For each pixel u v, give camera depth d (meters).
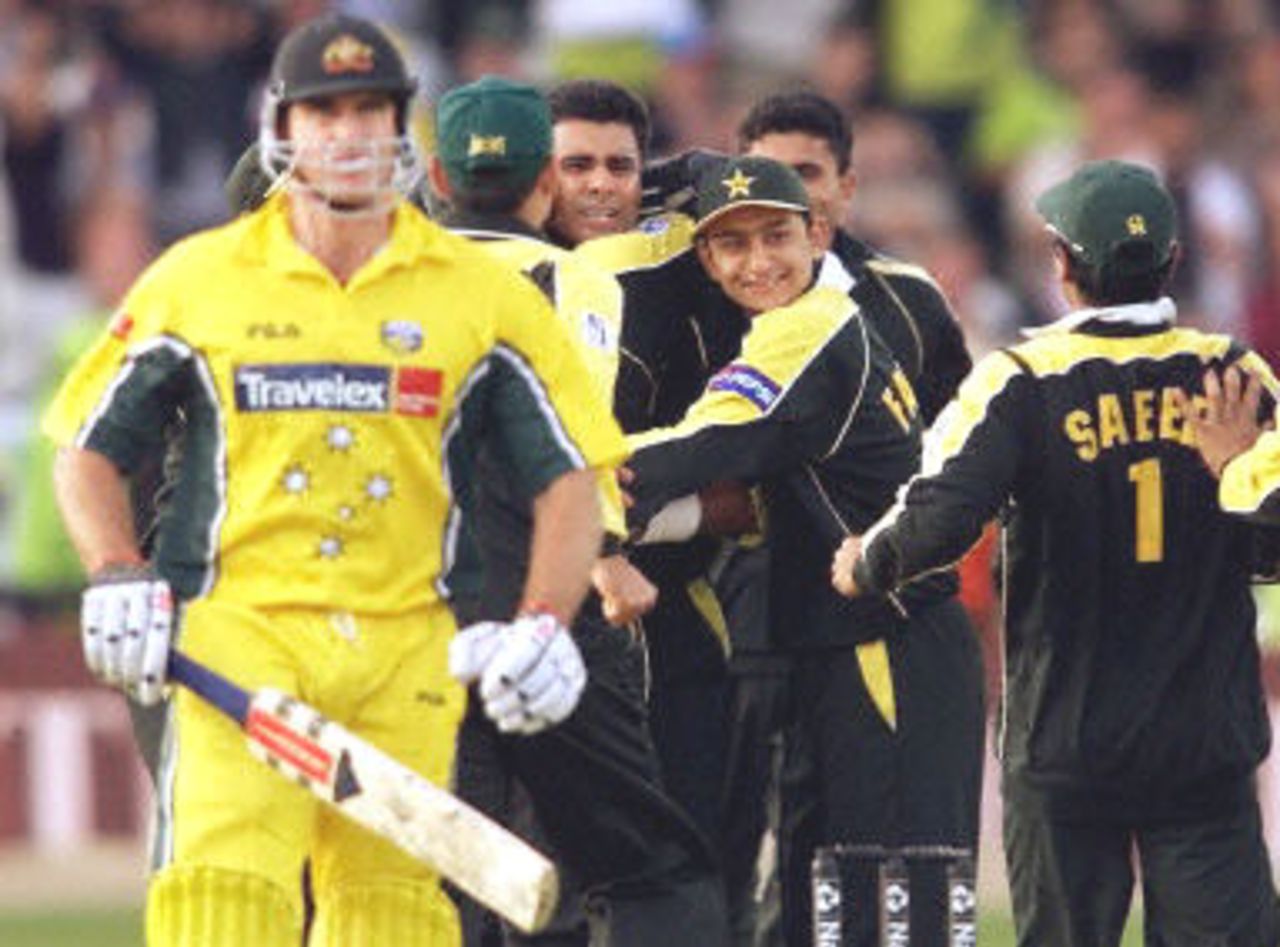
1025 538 29.75
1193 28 74.38
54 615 62.62
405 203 25.84
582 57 72.88
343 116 25.23
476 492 28.52
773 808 32.75
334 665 25.39
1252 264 72.31
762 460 31.38
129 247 68.94
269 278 25.39
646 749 29.83
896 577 29.64
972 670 32.47
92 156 69.69
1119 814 29.92
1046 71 73.50
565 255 29.81
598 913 30.14
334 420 25.33
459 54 72.94
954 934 32.09
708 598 32.66
